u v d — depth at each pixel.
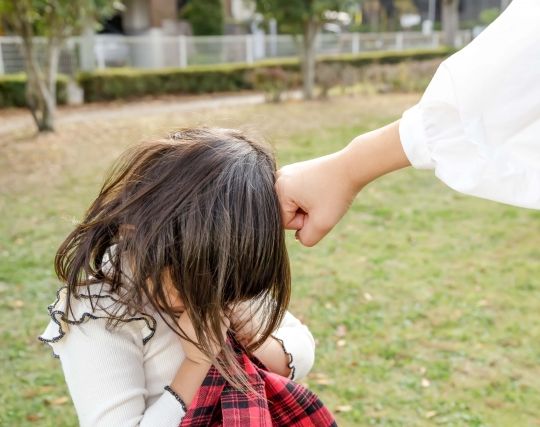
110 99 15.98
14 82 14.02
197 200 0.93
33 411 2.70
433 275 4.27
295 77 16.22
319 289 4.04
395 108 13.16
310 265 4.47
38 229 5.27
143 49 18.05
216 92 18.12
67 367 1.00
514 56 0.85
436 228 5.37
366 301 3.85
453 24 23.39
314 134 10.09
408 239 5.07
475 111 0.88
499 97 0.86
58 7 9.55
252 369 1.03
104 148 9.03
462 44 24.27
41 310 3.72
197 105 14.72
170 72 17.12
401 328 3.50
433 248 4.85
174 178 0.95
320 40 21.92
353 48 22.61
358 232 5.27
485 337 3.37
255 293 0.98
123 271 0.97
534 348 3.24
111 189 1.03
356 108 13.33
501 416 2.67
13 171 7.56
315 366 3.09
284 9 14.29
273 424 1.09
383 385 2.93
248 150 1.01
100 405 0.96
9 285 4.08
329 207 1.01
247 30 24.64
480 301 3.82
